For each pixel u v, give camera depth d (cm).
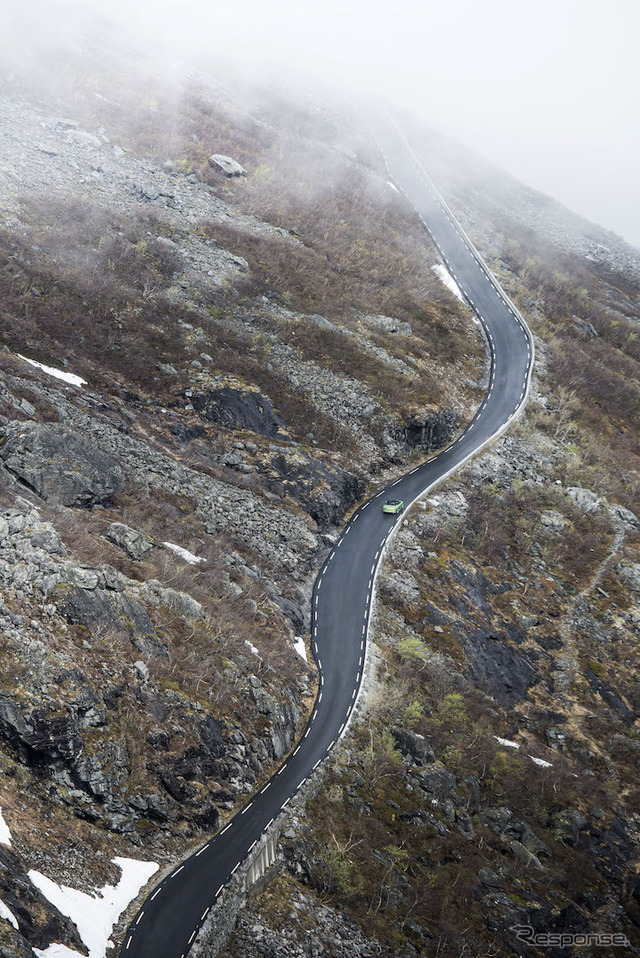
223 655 5644
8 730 4134
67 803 4178
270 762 5428
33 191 10788
